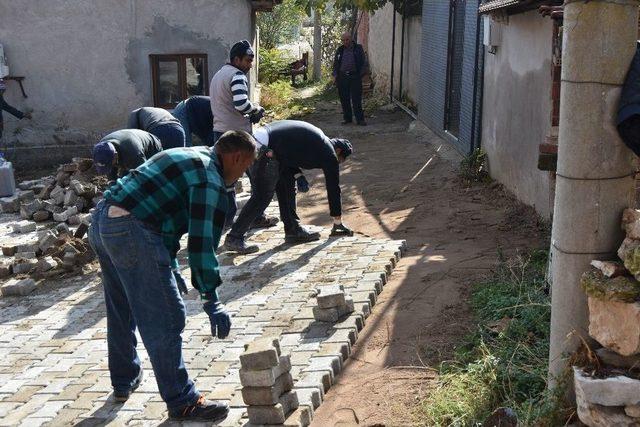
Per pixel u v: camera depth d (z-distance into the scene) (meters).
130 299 4.36
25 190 11.64
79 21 13.26
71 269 7.95
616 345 3.58
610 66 3.57
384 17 18.92
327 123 15.89
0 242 9.20
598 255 3.76
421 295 6.09
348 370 5.04
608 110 3.62
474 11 10.67
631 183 3.76
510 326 5.00
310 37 31.72
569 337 3.84
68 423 4.60
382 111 16.94
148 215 4.27
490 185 9.67
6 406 4.92
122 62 13.42
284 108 18.11
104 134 13.69
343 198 9.99
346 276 6.61
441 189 9.94
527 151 8.35
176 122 7.76
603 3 3.51
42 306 7.02
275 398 4.28
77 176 10.52
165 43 13.34
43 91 13.48
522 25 8.48
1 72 12.95
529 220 7.98
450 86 12.52
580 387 3.64
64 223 9.32
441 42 12.95
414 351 5.13
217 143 4.40
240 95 8.14
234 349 5.44
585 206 3.71
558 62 5.56
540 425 3.84
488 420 4.00
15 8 13.14
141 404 4.77
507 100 9.12
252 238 8.29
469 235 7.75
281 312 6.01
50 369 5.49
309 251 7.61
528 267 6.31
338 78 15.34
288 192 7.84
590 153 3.66
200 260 4.22
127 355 4.78
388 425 4.28
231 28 13.31
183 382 4.47
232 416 4.48
